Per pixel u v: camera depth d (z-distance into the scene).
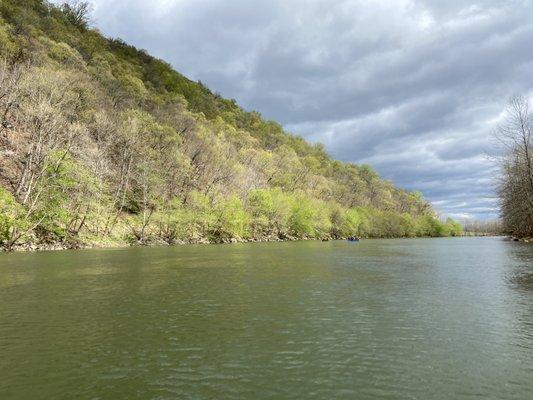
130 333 16.45
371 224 161.38
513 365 12.99
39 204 57.25
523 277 32.06
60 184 60.97
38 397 10.67
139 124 93.31
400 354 14.02
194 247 71.81
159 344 15.09
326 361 13.30
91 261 42.44
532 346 14.85
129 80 141.25
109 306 21.33
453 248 74.00
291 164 170.12
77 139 74.38
